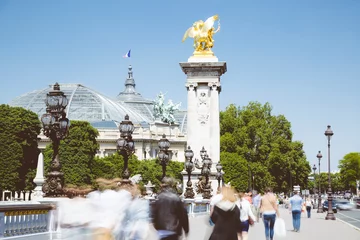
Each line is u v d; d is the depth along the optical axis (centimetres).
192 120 10756
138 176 5788
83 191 1925
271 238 3014
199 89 10819
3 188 11325
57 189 2819
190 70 10825
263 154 17262
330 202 6519
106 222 1711
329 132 6875
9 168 11425
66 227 1753
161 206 1722
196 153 10662
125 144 4162
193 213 5953
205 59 10844
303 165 18225
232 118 17538
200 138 10706
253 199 4038
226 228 1803
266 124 17812
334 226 5006
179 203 1731
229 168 15300
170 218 1714
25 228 2469
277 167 17475
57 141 2884
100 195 1767
